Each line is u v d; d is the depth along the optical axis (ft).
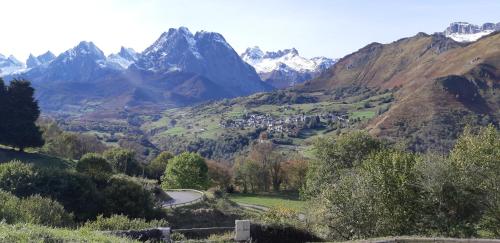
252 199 274.57
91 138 432.25
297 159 335.67
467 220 87.40
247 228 68.49
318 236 75.72
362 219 82.64
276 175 330.54
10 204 67.56
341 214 83.05
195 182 284.00
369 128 495.00
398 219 86.12
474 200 87.51
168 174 287.89
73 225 79.92
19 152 296.71
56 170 137.39
